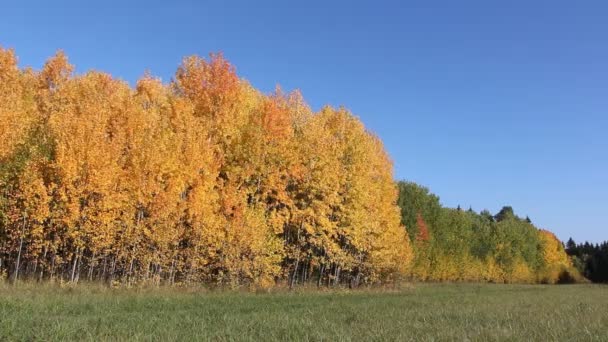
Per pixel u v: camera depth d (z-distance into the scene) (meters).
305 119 45.22
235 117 40.00
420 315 19.61
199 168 34.25
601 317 19.56
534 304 29.17
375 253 46.12
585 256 150.25
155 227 31.86
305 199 42.28
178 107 35.66
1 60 34.81
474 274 89.38
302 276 44.12
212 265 36.16
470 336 13.11
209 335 12.74
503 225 108.50
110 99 34.28
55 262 30.91
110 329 13.23
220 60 40.25
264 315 18.08
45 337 11.89
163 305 21.27
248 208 37.97
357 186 43.50
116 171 29.91
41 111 35.19
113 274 31.69
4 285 24.77
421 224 74.25
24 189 27.56
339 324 15.91
